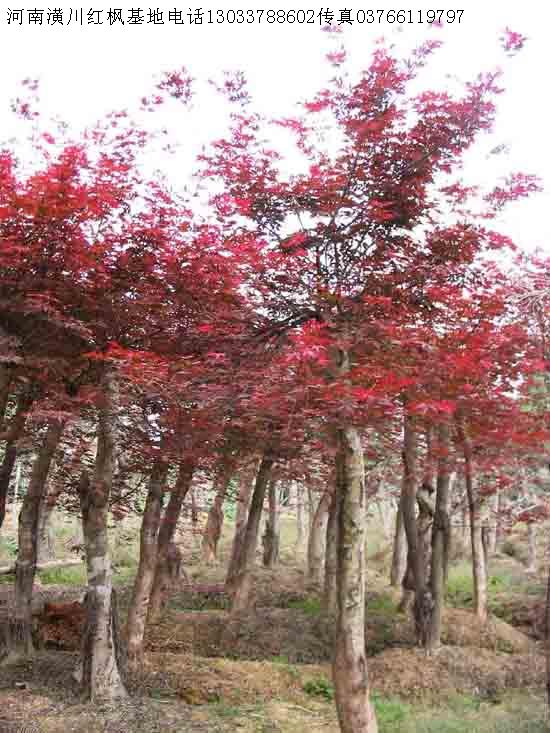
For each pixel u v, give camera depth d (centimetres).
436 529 1229
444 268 734
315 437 776
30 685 802
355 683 652
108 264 751
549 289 715
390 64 680
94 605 812
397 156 714
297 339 623
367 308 728
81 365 805
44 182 623
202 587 1678
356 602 668
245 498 1711
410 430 1155
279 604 1534
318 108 700
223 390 690
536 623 1468
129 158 742
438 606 1188
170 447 888
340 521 691
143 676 885
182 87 732
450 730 800
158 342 827
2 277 703
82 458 1067
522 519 1341
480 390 865
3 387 830
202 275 745
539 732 785
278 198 741
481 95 688
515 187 752
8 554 2075
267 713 802
